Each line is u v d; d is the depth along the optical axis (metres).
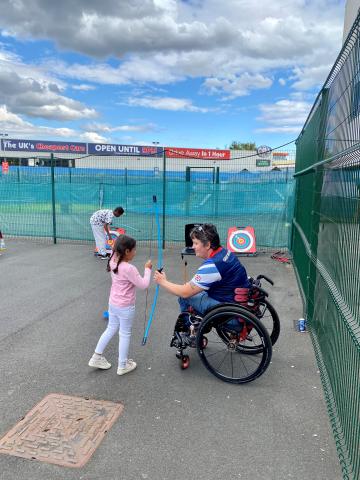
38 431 2.73
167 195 10.86
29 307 5.30
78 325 4.68
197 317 3.52
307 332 4.51
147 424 2.83
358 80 2.48
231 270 3.39
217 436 2.71
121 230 9.15
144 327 4.65
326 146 3.87
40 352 3.97
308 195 5.20
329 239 3.48
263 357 3.23
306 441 2.66
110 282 6.54
